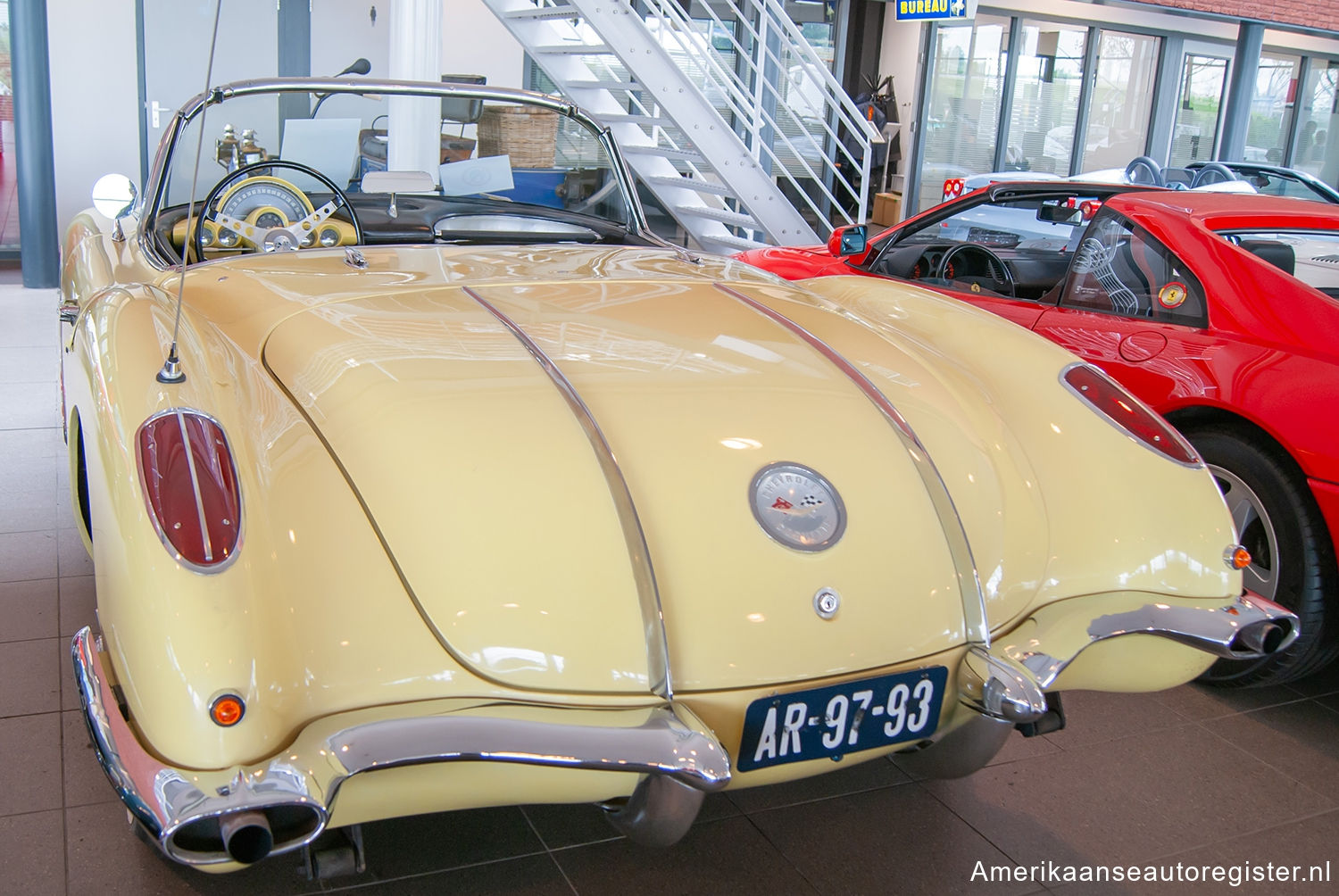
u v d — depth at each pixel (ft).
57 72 23.58
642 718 4.18
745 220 18.85
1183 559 5.32
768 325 6.34
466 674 4.14
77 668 4.17
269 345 5.62
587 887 5.52
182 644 3.82
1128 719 7.64
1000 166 36.81
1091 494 5.45
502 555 4.36
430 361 5.27
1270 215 9.01
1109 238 9.32
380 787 4.03
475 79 16.92
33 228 21.56
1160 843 6.14
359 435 4.74
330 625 4.08
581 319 6.07
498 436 4.77
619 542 4.50
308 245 8.24
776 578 4.60
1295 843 6.19
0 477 11.05
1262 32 37.22
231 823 3.63
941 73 34.65
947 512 5.09
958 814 6.34
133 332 5.31
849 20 34.71
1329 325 7.58
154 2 24.12
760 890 5.57
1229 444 7.91
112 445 4.48
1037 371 6.13
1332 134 44.37
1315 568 7.36
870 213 36.35
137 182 24.77
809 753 4.63
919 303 7.22
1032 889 5.69
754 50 31.58
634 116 19.97
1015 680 4.63
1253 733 7.51
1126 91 38.34
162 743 3.78
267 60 25.52
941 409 5.70
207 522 4.13
